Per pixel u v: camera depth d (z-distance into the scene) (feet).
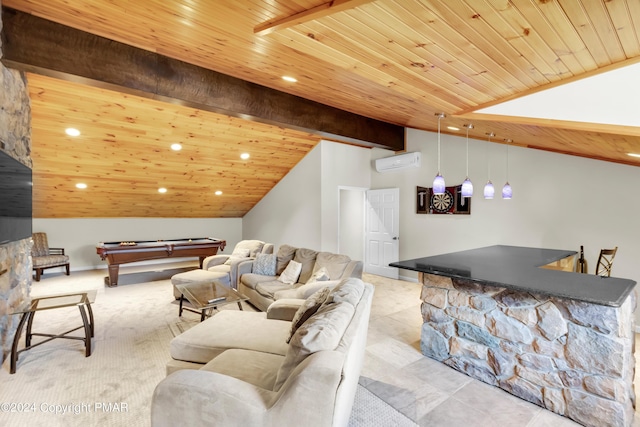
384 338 10.78
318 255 13.74
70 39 8.29
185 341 7.08
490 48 5.59
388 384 7.98
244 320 8.27
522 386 7.40
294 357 4.74
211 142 16.80
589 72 6.66
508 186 13.19
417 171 18.94
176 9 6.19
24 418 6.49
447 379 8.24
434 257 11.18
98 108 12.73
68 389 7.52
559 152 13.41
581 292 6.38
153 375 8.20
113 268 17.66
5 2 7.46
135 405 6.96
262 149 18.74
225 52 8.51
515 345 7.57
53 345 9.91
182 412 4.59
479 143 16.10
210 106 10.77
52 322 11.87
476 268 8.99
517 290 7.21
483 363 8.13
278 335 7.38
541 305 7.17
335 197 20.22
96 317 12.57
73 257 21.59
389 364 8.99
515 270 8.68
